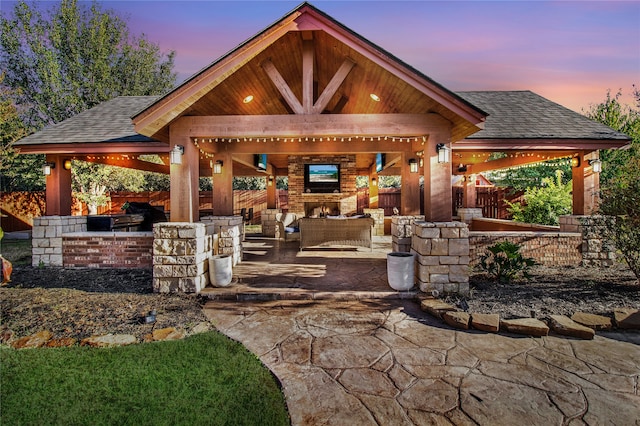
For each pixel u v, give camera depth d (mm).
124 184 17688
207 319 4516
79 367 3158
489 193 13477
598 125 8586
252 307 5023
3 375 3000
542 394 2779
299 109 5762
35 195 14789
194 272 5496
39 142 7965
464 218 12023
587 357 3414
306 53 5734
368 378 3051
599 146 7879
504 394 2785
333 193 12898
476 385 2924
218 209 8172
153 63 21859
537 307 4688
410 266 5535
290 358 3430
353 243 9469
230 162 8258
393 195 17641
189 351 3494
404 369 3205
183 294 5445
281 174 16156
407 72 5195
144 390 2803
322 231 9469
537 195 10758
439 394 2797
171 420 2439
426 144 5914
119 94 20516
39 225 7672
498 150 8312
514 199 12328
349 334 4027
